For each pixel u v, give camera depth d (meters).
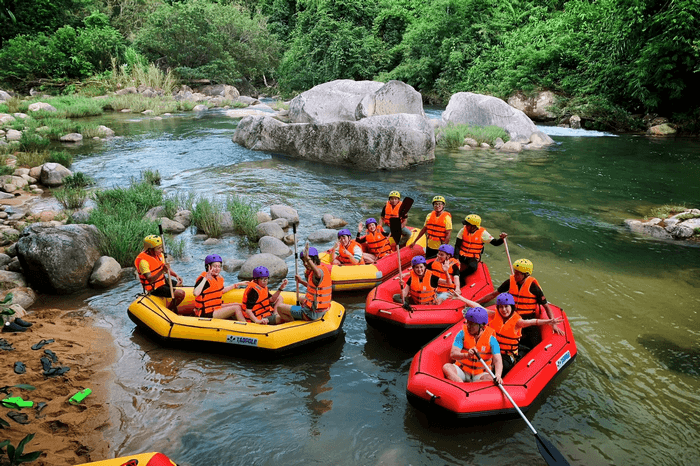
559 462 3.79
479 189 12.30
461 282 7.06
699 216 9.88
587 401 4.75
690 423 4.47
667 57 20.16
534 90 24.31
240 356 5.47
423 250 7.79
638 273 7.63
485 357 4.70
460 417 4.26
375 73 33.25
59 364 5.05
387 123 15.30
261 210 10.29
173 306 6.20
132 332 5.88
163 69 34.22
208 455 4.02
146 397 4.70
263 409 4.60
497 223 9.87
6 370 4.83
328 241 8.84
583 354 5.50
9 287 6.63
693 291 7.03
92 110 24.53
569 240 9.00
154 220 9.42
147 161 14.67
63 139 17.30
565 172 14.16
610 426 4.43
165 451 4.04
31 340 5.48
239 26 35.44
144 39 33.12
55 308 6.38
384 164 14.36
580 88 23.19
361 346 5.76
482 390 4.38
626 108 22.62
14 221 9.29
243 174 13.47
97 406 4.50
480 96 20.02
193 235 9.15
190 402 4.66
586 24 24.38
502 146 17.70
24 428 4.09
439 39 29.94
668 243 8.95
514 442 4.24
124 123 21.91
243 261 7.91
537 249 8.55
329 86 19.64
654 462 4.02
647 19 20.61
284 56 37.12
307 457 4.03
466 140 18.14
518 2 28.81
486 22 28.55
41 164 13.66
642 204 11.20
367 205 10.91
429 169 14.42
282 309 5.97
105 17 35.19
